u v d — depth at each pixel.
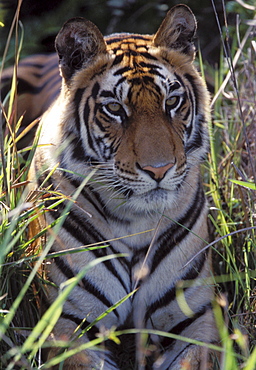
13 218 5.09
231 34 10.77
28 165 6.02
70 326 5.95
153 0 12.35
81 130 6.04
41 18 12.52
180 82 6.05
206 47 11.52
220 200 7.57
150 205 5.77
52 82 9.17
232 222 7.18
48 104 8.64
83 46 6.08
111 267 6.05
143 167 5.57
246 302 6.16
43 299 6.03
